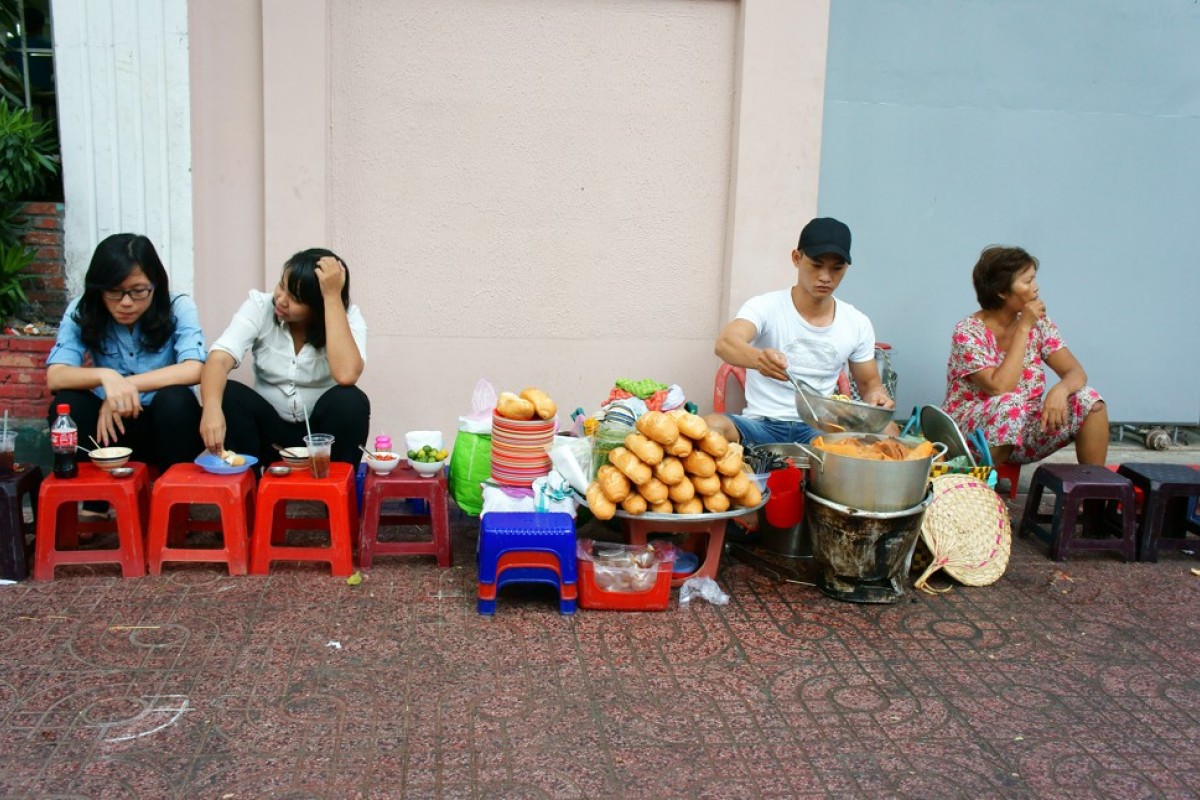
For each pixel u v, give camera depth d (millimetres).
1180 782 2582
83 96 4367
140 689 2807
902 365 5473
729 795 2449
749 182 4902
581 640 3244
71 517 3729
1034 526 4449
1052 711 2914
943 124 5230
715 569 3686
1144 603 3746
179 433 3777
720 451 3504
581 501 3617
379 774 2467
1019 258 4488
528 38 4738
